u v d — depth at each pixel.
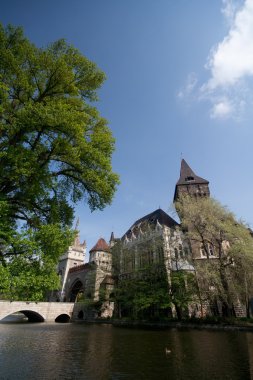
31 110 13.28
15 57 15.29
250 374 9.82
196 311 40.06
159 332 27.39
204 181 59.78
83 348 17.25
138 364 11.98
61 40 17.91
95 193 17.58
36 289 12.16
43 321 57.62
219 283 31.50
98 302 56.62
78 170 16.38
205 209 35.19
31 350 16.64
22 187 13.76
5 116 14.01
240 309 39.72
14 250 11.87
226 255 35.12
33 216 15.25
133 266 53.69
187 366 11.37
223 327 28.36
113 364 12.06
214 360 12.49
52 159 15.95
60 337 24.73
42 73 16.22
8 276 10.88
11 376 10.10
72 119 14.18
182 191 59.22
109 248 70.44
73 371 10.81
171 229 48.31
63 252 13.96
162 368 11.09
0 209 11.48
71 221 17.17
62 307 61.59
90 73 18.42
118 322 47.28
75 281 75.56
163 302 36.66
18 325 45.72
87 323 51.44
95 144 16.62
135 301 38.88
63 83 16.38
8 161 12.91
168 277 38.56
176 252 41.53
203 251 46.72
